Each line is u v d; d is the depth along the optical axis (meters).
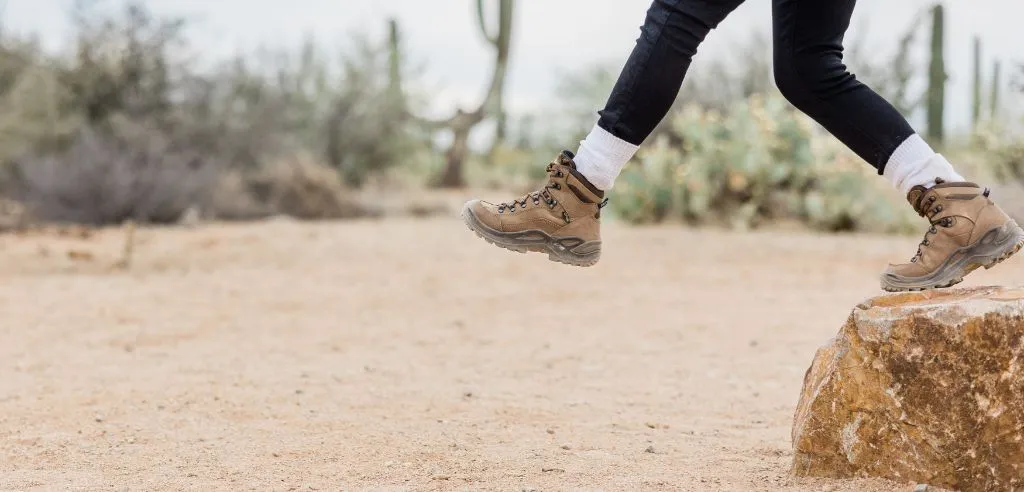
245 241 9.98
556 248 2.85
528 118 19.72
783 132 11.92
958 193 2.67
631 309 6.43
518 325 5.90
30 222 11.20
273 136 14.68
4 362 4.76
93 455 3.19
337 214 13.74
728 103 14.07
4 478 2.92
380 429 3.52
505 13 20.05
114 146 12.58
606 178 2.79
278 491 2.77
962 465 2.56
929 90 15.38
